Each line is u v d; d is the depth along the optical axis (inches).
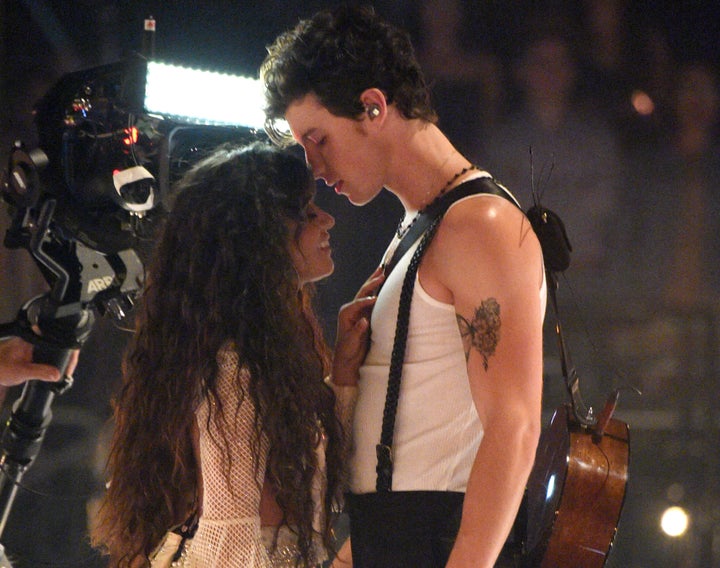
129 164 299.1
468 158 689.0
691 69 698.2
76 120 299.3
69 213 304.7
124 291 321.7
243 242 281.6
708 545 608.4
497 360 252.8
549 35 686.5
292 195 288.4
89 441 557.9
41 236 299.9
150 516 281.0
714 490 613.3
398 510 271.6
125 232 315.3
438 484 270.1
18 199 301.4
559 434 294.4
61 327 314.7
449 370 269.7
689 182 697.6
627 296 681.6
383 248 636.1
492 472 247.0
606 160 692.7
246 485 269.0
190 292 281.1
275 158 290.0
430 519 269.4
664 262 693.9
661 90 696.4
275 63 280.2
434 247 266.7
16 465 330.3
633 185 695.1
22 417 327.9
